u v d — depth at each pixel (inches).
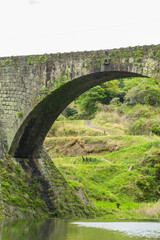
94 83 1366.9
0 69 1438.2
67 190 1481.3
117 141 2925.7
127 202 1910.7
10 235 901.8
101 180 2177.7
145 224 1214.3
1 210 1149.1
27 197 1312.7
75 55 1288.1
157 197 2068.2
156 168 2199.8
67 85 1314.0
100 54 1240.2
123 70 1198.3
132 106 3973.9
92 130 3474.4
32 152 1454.2
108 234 975.0
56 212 1378.0
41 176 1427.2
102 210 1593.3
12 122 1403.8
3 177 1282.0
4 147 1391.5
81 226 1128.8
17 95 1400.1
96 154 2928.2
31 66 1371.8
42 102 1343.5
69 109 4456.2
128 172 2180.1
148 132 3238.2
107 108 4136.3
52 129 3676.2
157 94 3700.8
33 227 1055.0
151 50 1151.6
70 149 3075.8
